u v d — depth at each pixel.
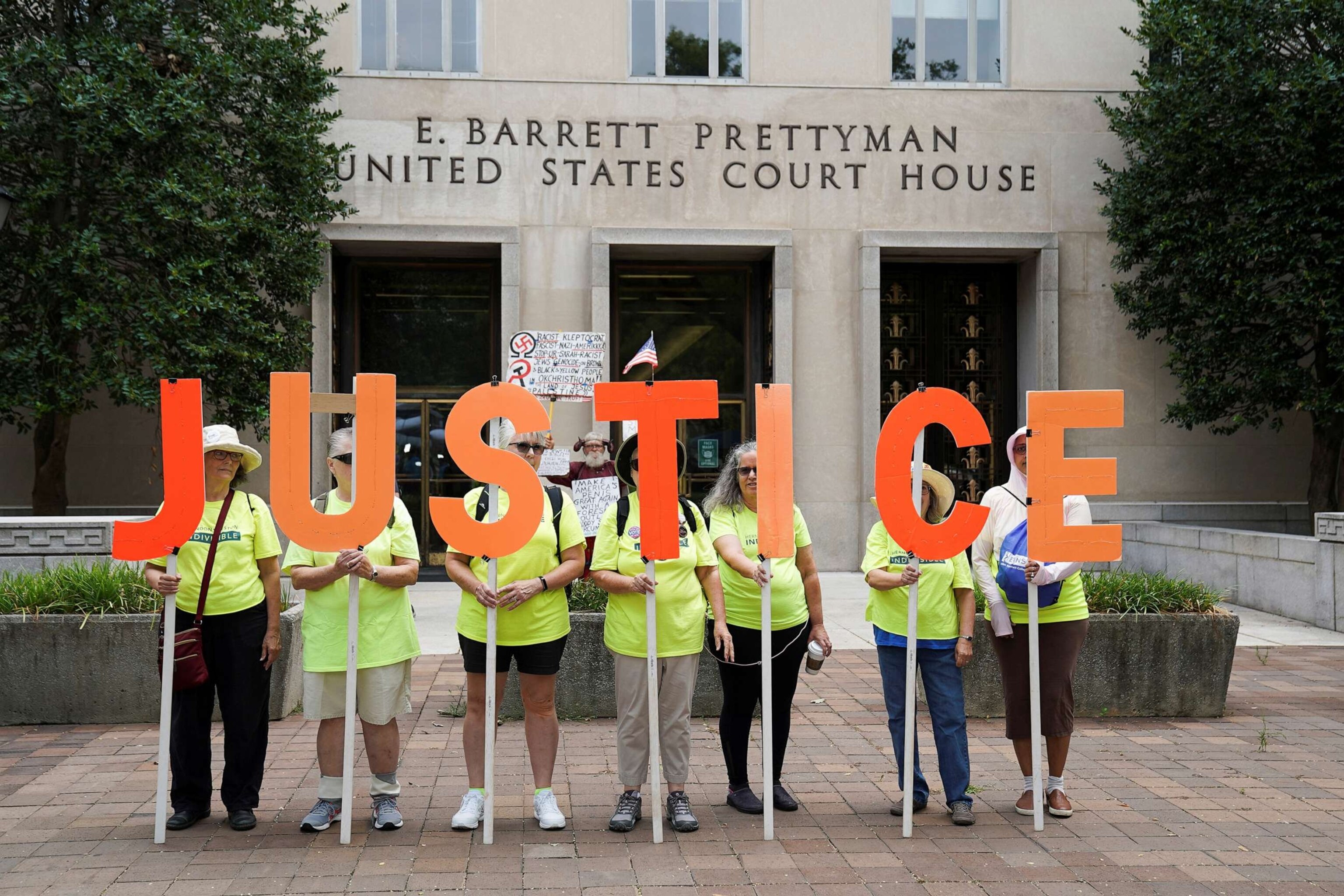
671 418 5.07
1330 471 13.63
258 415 12.02
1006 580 5.45
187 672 5.08
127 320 11.48
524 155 14.21
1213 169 13.00
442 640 10.12
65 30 11.76
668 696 5.27
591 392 9.76
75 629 7.20
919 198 14.65
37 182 11.47
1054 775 5.54
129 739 6.84
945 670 5.48
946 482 5.56
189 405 5.07
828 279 14.56
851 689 8.28
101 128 11.05
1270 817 5.50
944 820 5.45
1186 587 7.99
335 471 5.33
